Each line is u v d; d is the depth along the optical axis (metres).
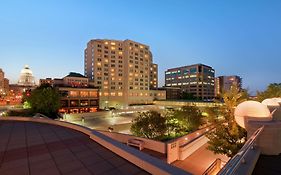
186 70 138.00
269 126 5.96
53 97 43.47
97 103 69.81
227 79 171.38
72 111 62.19
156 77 123.56
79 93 64.75
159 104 80.25
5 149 8.75
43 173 5.96
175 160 17.91
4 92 146.50
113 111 56.59
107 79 84.44
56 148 8.85
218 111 17.53
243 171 4.16
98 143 9.72
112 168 6.22
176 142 18.34
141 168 6.09
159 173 5.27
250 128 6.54
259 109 7.34
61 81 73.44
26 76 181.75
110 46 85.75
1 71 142.75
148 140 18.83
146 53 95.88
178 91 125.44
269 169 4.77
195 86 131.12
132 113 61.72
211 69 142.25
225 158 18.64
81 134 12.30
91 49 84.38
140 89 91.44
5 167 6.48
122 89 88.00
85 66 91.69
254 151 5.70
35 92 42.44
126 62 87.25
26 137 11.40
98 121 46.81
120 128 40.16
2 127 15.35
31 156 7.67
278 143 5.82
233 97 14.70
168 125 26.61
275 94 21.95
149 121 24.48
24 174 5.92
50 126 15.86
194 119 29.62
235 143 12.87
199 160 18.22
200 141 22.31
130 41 87.94
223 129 13.95
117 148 7.75
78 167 6.40
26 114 39.41
